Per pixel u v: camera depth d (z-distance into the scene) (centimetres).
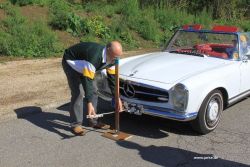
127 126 628
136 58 698
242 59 684
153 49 1409
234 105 753
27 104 712
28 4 1449
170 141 574
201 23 1845
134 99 591
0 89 800
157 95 568
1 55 1120
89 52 536
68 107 712
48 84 855
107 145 552
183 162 508
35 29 1267
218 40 709
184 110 551
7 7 1359
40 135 581
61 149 535
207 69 615
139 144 560
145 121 652
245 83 688
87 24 1402
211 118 598
